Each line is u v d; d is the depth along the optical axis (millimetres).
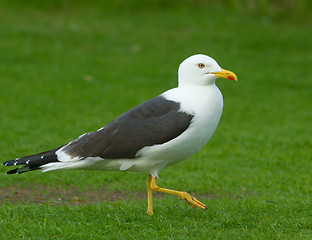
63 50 22062
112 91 17953
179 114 7531
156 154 7551
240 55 22781
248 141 13914
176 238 6934
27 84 18016
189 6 27516
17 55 20844
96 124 14477
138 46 23125
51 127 14109
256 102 18016
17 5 26766
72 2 27312
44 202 9281
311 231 7273
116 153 7508
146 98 17406
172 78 19781
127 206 8695
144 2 27438
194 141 7664
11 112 15250
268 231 7266
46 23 24938
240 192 10312
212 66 7770
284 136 14445
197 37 24234
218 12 27125
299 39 24547
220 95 7855
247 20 26562
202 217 8008
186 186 10531
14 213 7848
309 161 12352
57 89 17734
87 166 7652
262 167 11977
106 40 23484
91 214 7980
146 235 7059
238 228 7480
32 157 7750
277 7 28219
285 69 21531
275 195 9836
